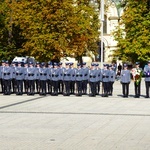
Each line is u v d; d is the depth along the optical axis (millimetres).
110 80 40531
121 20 70062
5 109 30078
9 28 57562
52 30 54219
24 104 33188
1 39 58062
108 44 94000
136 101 36062
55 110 29703
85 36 58875
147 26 67000
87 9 65250
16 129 22156
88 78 40844
